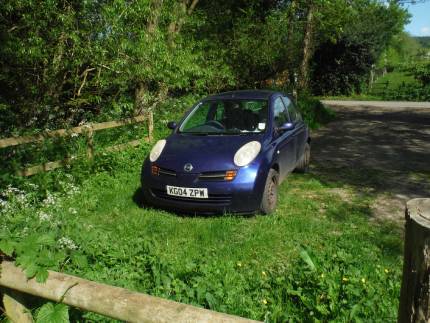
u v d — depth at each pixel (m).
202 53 15.19
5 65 9.06
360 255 4.12
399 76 43.00
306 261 3.55
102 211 5.50
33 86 9.31
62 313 1.90
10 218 3.88
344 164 8.51
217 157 5.16
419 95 26.38
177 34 11.77
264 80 19.75
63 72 9.72
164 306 1.62
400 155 9.27
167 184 5.20
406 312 1.40
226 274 3.60
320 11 17.45
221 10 20.16
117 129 8.75
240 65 18.03
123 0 8.70
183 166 5.16
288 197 6.17
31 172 6.07
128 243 4.25
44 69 9.17
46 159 6.52
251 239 4.54
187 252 4.25
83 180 6.49
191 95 13.84
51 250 2.56
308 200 6.02
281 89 17.44
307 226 4.92
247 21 18.53
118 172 7.08
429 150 9.77
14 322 2.15
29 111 9.41
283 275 3.73
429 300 1.31
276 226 4.95
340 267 3.66
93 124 7.40
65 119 10.03
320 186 6.82
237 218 5.14
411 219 1.33
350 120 15.73
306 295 3.17
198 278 3.42
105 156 7.30
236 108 6.13
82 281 1.86
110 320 2.71
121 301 1.70
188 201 5.16
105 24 8.86
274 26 18.23
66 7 8.70
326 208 5.72
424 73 27.34
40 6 8.08
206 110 6.30
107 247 3.97
